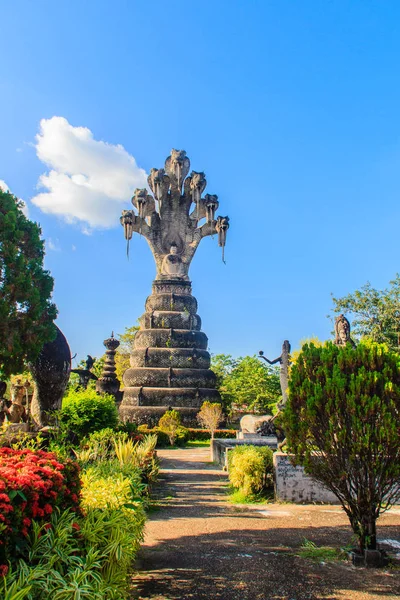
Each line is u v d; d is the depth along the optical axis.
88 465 9.35
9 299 10.30
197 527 9.35
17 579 4.16
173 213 44.81
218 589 6.18
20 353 10.64
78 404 17.19
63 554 4.57
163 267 43.53
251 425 25.97
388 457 7.14
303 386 7.72
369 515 7.26
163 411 36.81
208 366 40.69
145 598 5.88
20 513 4.40
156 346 40.09
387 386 7.12
